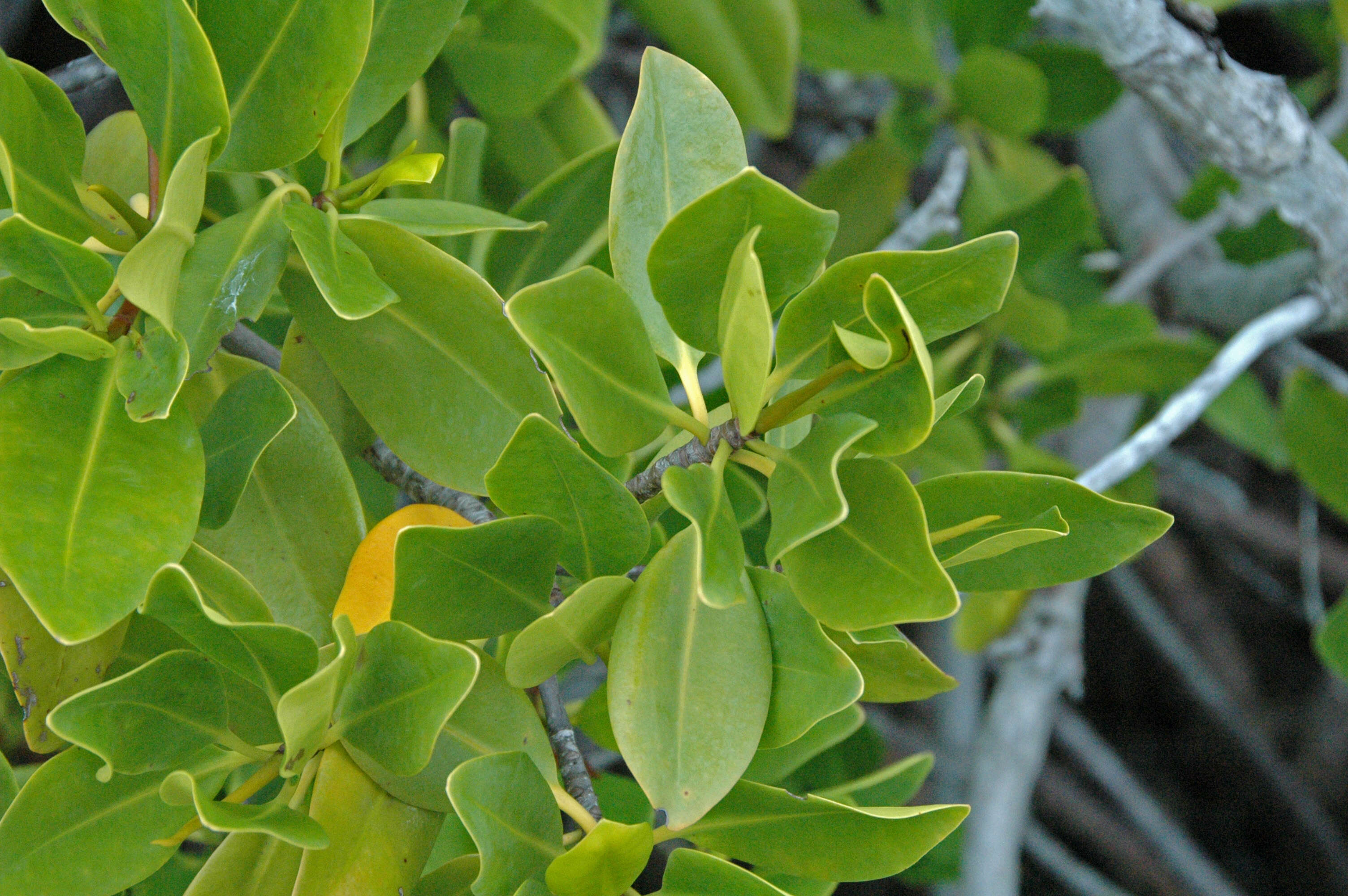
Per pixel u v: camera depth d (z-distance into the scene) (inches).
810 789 68.2
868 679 48.9
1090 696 153.8
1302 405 80.0
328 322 49.5
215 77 46.6
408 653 46.9
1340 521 147.7
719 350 47.5
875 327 45.9
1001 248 46.3
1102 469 63.3
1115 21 57.1
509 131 59.4
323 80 47.9
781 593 47.8
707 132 48.9
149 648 49.1
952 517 48.3
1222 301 90.7
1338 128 86.4
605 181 54.1
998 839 79.0
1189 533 147.7
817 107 112.3
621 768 65.4
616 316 47.1
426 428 49.5
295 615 49.5
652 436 47.6
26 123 46.6
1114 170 99.7
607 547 47.8
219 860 47.8
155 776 48.0
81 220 47.4
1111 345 74.8
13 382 46.8
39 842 47.4
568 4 58.5
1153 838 130.5
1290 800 143.9
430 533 46.8
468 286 48.9
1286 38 128.3
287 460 49.9
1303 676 154.9
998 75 70.7
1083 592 88.6
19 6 57.7
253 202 54.5
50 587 45.9
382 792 48.0
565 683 63.7
